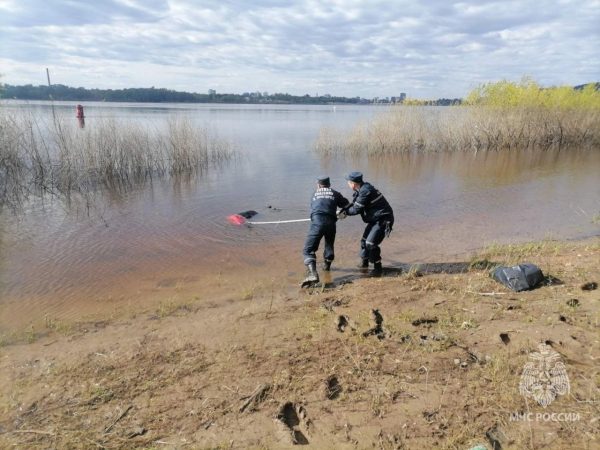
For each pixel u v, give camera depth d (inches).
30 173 528.7
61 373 159.2
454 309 206.7
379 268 270.2
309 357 167.2
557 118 965.2
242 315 208.7
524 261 270.7
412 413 133.3
